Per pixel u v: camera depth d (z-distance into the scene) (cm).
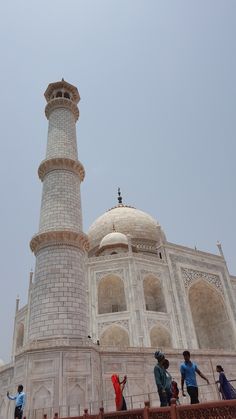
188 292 5744
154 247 6781
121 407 1728
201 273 6109
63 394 2403
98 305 5603
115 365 2969
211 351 3809
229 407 1012
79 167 3734
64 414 2328
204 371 3616
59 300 2839
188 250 6231
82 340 2720
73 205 3453
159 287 5588
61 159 3625
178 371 3422
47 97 4522
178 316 5275
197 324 6462
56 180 3541
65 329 2722
